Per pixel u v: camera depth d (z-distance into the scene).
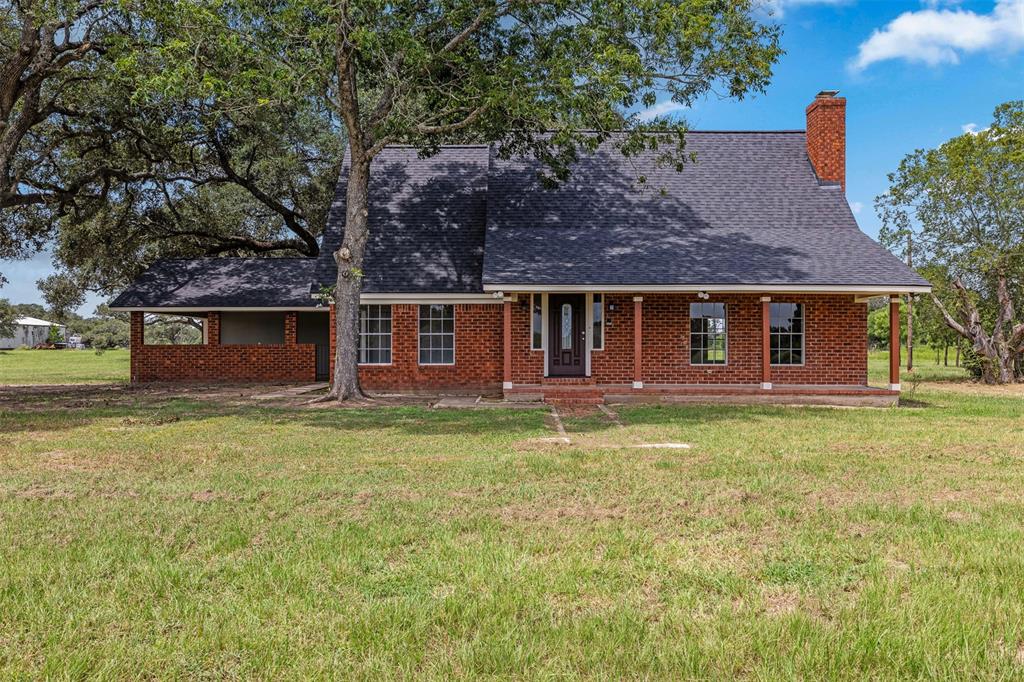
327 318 23.97
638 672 2.89
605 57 12.26
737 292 15.07
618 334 16.47
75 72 17.91
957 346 25.16
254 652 3.06
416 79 14.43
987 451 8.44
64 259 26.86
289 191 27.91
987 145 21.52
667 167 18.95
